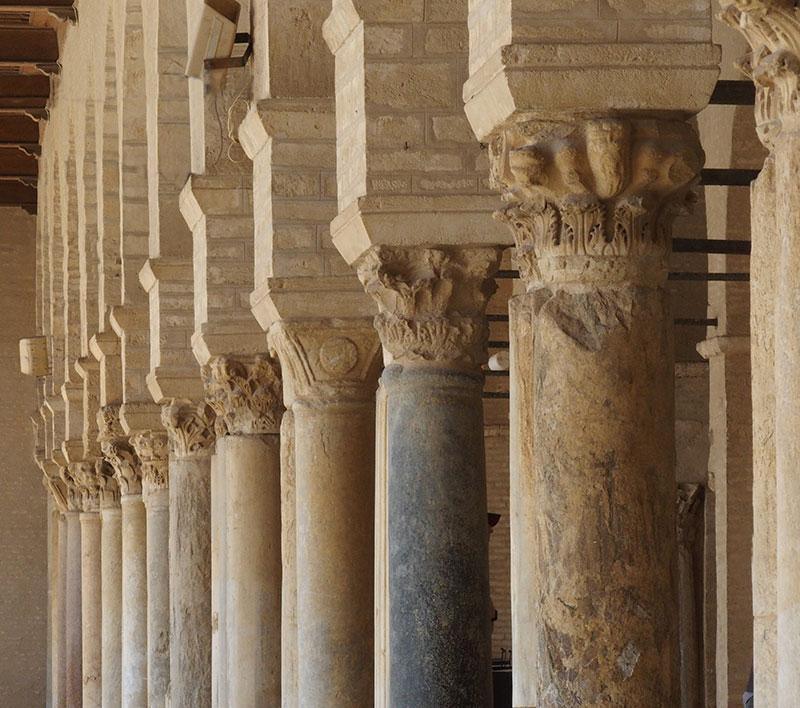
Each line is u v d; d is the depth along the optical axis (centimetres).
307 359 1373
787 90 664
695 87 848
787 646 651
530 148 843
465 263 1130
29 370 3384
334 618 1374
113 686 2708
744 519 1484
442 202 1120
